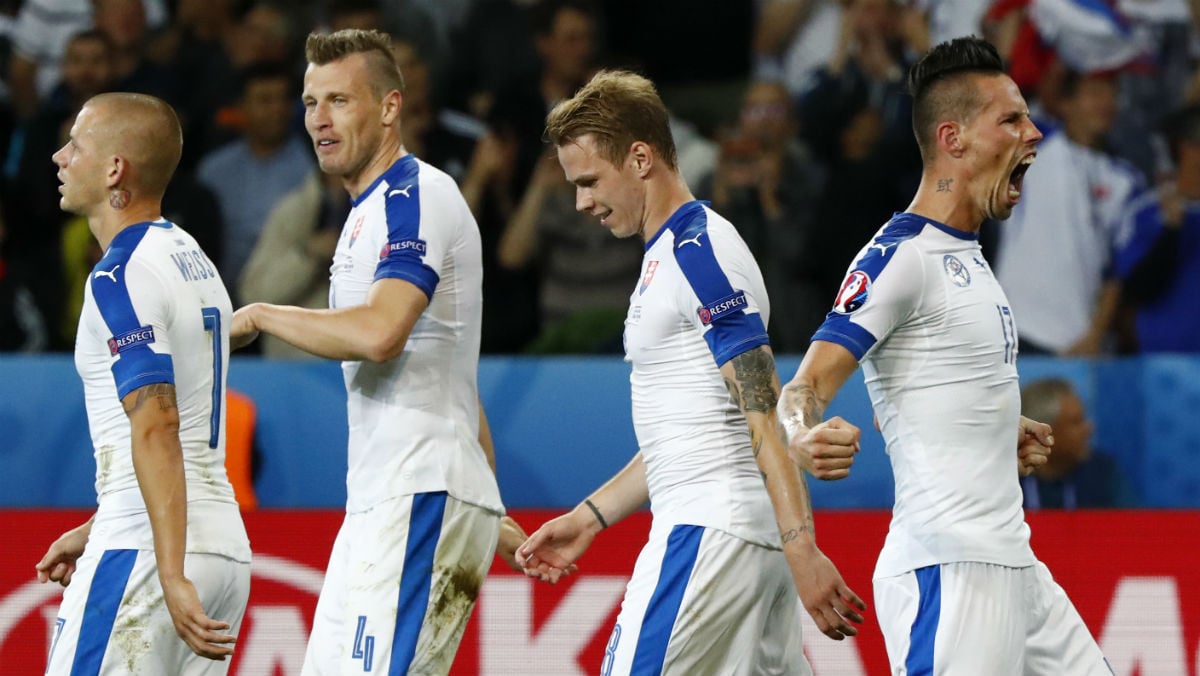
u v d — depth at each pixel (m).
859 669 17.91
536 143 26.11
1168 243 25.39
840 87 26.05
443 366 14.12
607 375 19.42
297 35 27.42
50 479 19.39
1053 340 25.27
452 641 13.98
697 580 13.12
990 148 12.52
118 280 13.05
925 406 12.50
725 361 12.88
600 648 17.97
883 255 12.38
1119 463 19.56
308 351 13.55
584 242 24.70
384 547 13.73
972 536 12.40
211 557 13.35
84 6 28.66
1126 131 26.16
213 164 26.02
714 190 25.62
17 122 28.66
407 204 13.82
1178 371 19.58
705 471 13.31
